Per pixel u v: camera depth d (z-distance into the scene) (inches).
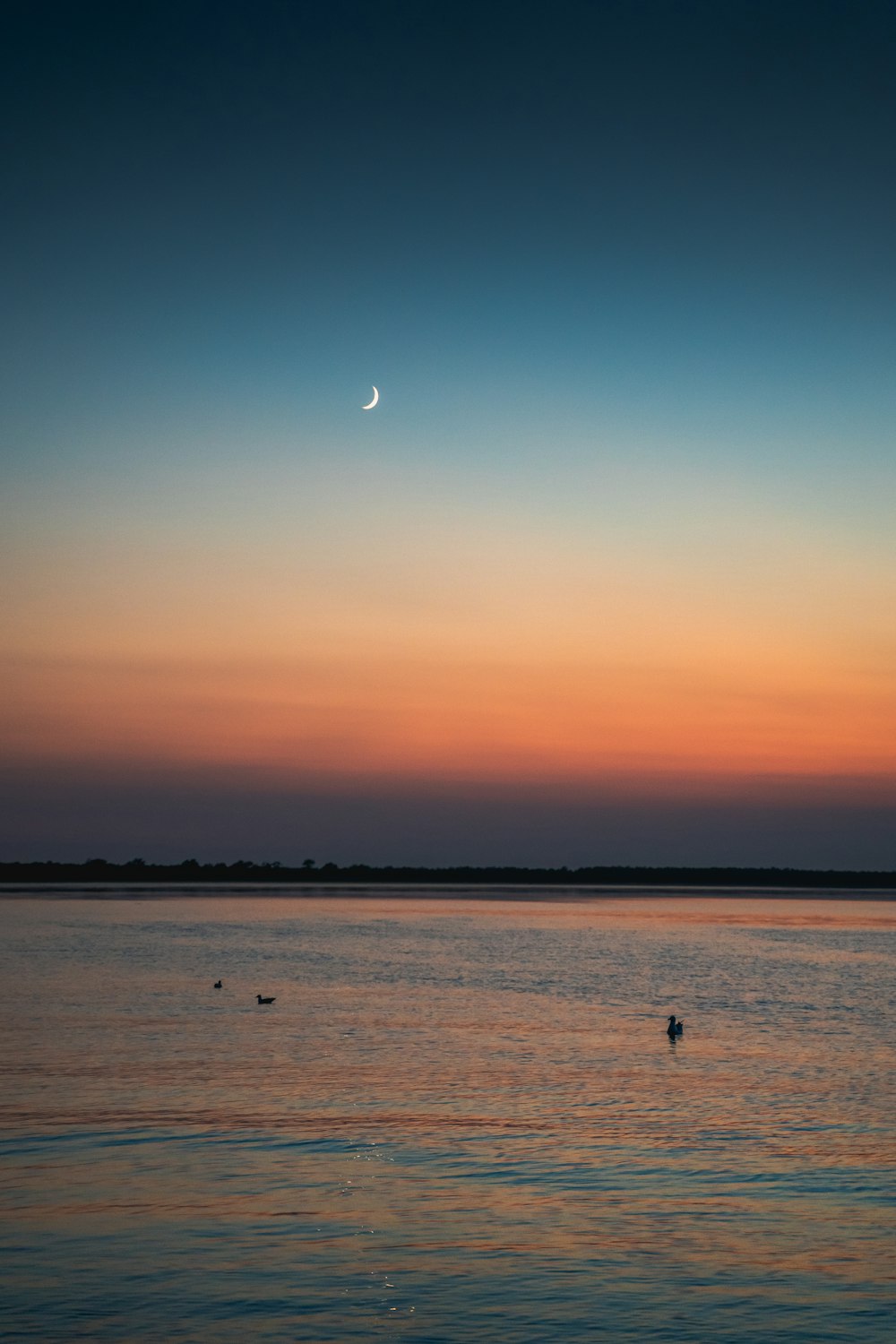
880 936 4894.2
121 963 3166.8
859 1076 1630.2
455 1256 925.2
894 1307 840.9
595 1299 848.3
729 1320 816.9
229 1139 1244.5
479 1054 1782.7
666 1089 1529.3
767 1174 1141.7
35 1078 1540.4
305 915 6063.0
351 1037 1935.3
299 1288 861.2
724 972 3201.3
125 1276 878.4
